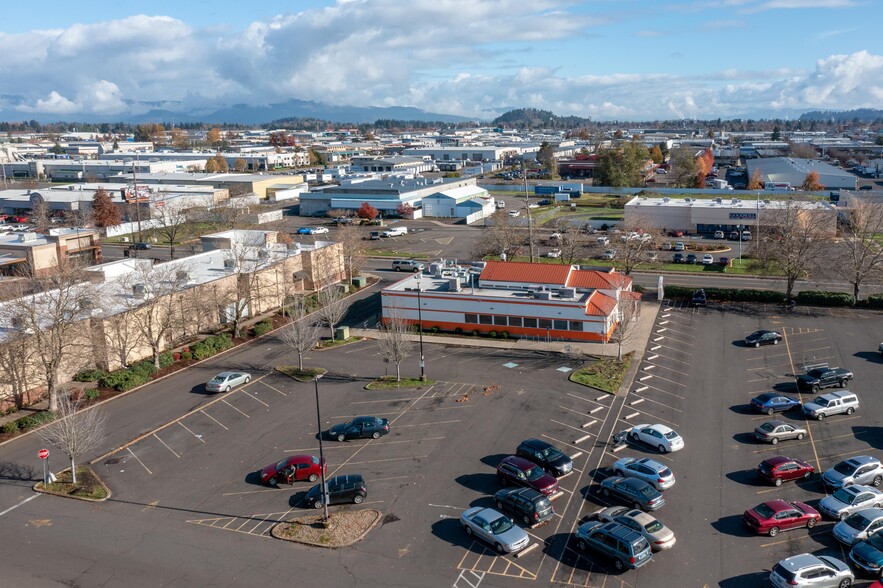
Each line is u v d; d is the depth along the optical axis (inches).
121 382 2308.1
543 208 6402.6
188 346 2701.8
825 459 1740.9
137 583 1306.6
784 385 2228.1
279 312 3230.8
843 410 2004.2
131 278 2770.7
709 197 6441.9
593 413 2038.6
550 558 1358.3
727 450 1798.7
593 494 1598.2
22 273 3398.1
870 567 1270.9
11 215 6117.1
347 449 1850.4
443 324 2925.7
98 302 2466.8
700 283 3597.4
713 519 1482.5
